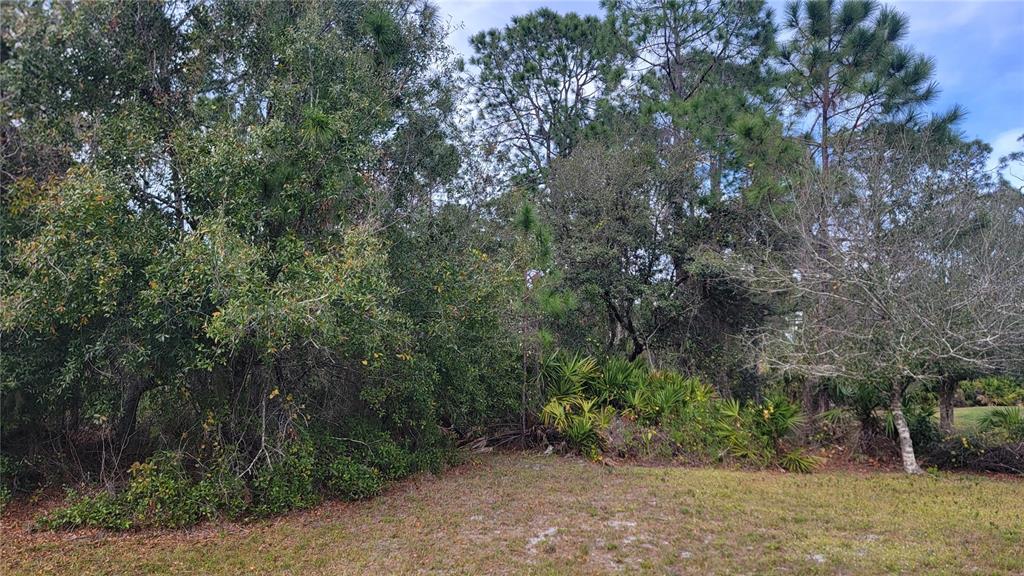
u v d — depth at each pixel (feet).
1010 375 33.65
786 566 17.83
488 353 31.89
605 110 59.52
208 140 23.61
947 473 32.65
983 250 31.94
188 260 20.25
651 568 17.65
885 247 33.27
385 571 17.70
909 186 36.35
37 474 24.16
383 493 26.43
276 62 26.94
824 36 45.47
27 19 21.45
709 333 51.42
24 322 19.54
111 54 23.98
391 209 30.04
